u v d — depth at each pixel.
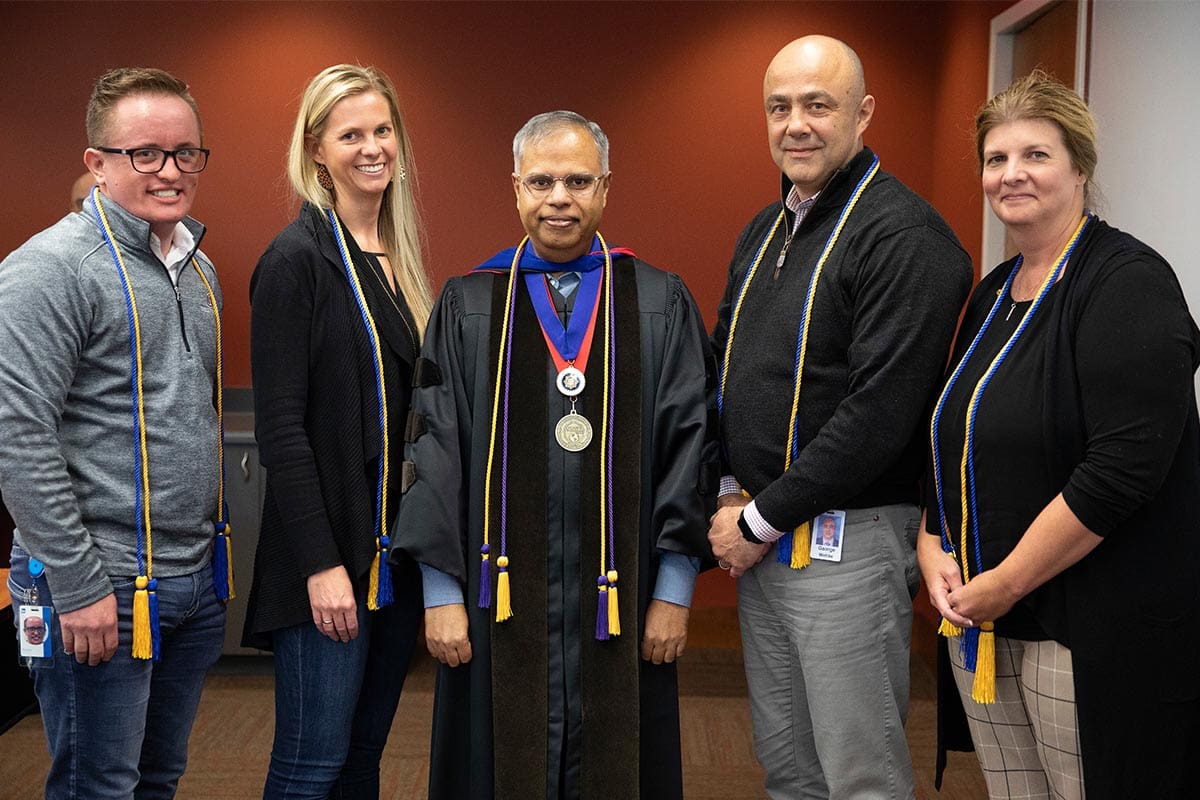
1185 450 1.72
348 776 2.27
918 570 2.19
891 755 2.15
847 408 1.99
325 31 4.65
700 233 4.78
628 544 2.03
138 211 1.87
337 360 2.05
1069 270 1.78
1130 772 1.70
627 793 2.02
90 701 1.87
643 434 2.08
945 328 1.99
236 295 4.68
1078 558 1.70
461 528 2.06
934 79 4.72
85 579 1.80
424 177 4.73
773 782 2.36
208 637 2.06
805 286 2.11
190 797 3.04
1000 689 1.90
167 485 1.91
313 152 2.17
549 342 2.09
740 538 2.11
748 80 4.72
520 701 2.01
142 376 1.88
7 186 4.62
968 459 1.85
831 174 2.15
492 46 4.70
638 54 4.72
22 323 1.75
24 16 4.57
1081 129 1.79
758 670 2.32
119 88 1.85
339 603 2.01
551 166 2.03
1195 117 2.62
